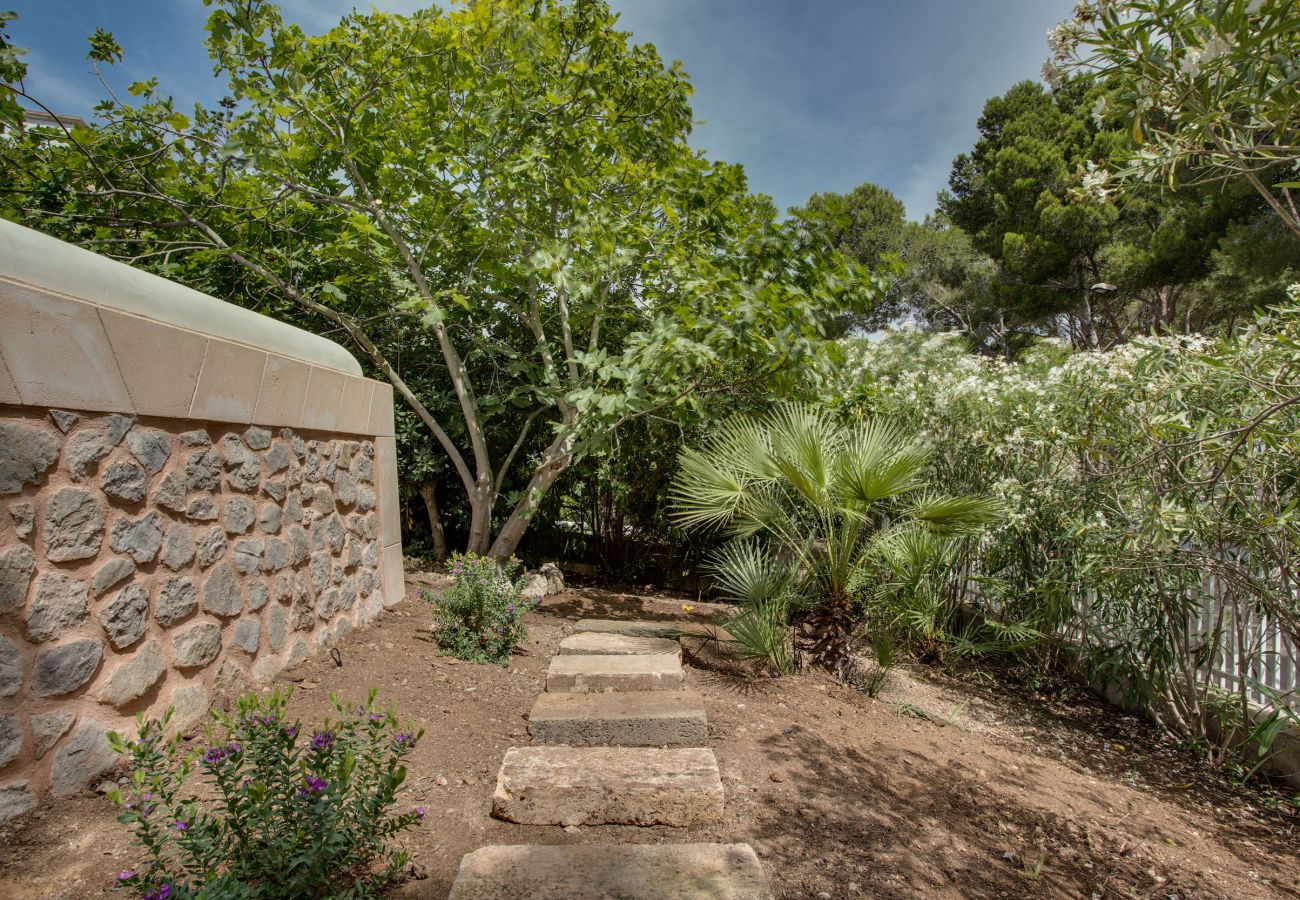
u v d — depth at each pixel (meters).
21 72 3.80
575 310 6.16
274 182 5.55
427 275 6.27
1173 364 3.68
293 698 2.96
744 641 4.20
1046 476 4.57
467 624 3.96
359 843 1.81
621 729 3.04
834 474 4.12
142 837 1.61
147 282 2.50
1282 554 3.32
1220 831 3.04
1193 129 1.96
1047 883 2.40
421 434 6.73
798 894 2.13
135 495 2.37
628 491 7.10
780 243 5.14
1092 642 4.72
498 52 5.37
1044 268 14.70
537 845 2.21
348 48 5.22
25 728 1.95
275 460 3.24
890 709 3.94
